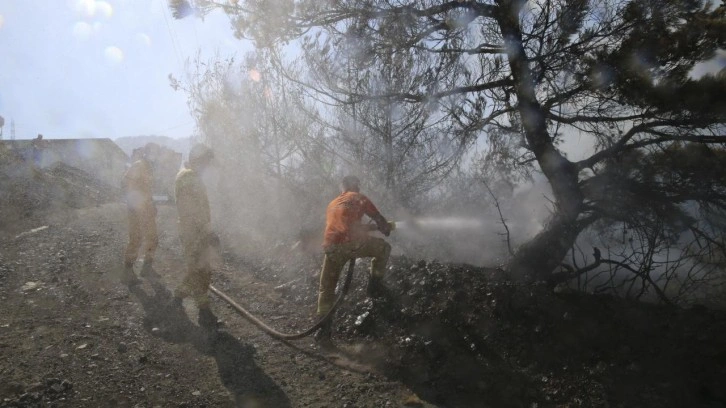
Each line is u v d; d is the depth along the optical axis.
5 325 4.98
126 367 4.36
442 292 5.37
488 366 4.44
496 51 5.68
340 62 6.57
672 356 4.02
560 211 5.41
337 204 5.24
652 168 5.06
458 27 5.49
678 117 4.88
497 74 5.90
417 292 5.49
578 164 5.41
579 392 4.00
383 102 6.38
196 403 3.90
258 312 5.97
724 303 5.20
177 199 5.70
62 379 4.02
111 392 3.94
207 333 5.24
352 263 5.18
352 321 5.44
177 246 9.42
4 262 7.26
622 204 5.20
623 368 4.06
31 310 5.46
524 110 5.50
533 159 6.34
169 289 6.55
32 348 4.52
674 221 5.05
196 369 4.46
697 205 5.31
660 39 4.72
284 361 4.72
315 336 5.25
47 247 8.53
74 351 4.54
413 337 4.93
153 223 7.43
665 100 4.70
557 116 5.62
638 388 3.87
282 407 3.93
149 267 7.49
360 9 5.79
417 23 5.74
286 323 5.66
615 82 4.93
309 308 6.11
